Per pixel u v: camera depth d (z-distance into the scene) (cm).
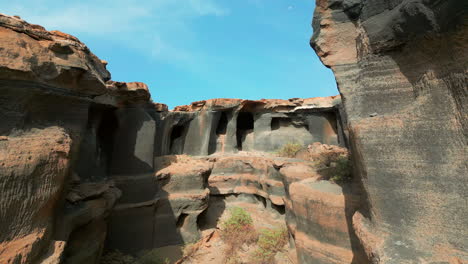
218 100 2170
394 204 446
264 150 2409
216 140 2356
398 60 488
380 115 501
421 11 393
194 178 1412
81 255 695
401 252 398
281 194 1617
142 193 1237
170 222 1297
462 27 342
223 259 1219
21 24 507
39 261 460
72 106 676
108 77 947
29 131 519
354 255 649
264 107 2419
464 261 340
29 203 454
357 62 591
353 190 740
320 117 2231
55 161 526
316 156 1551
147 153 1330
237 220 1567
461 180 376
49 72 550
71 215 648
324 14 664
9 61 454
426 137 420
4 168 416
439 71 409
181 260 1182
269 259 1140
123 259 1061
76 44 655
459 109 379
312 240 768
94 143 1061
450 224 379
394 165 454
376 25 516
